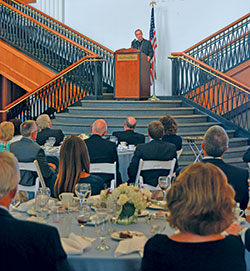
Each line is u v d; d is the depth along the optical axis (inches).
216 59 425.4
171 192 64.7
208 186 62.2
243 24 413.4
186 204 62.0
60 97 407.5
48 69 437.1
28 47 440.5
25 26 440.8
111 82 467.2
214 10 478.0
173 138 218.5
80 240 87.2
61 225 91.7
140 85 362.0
